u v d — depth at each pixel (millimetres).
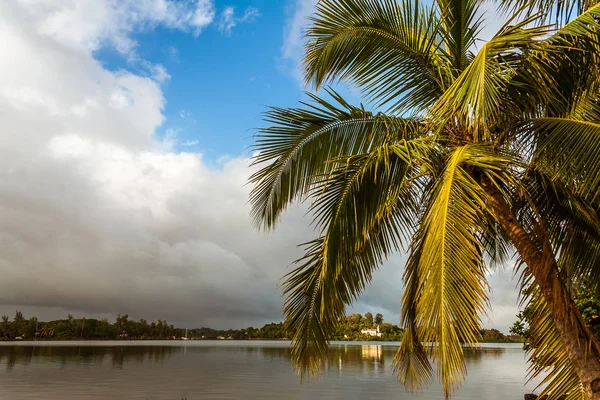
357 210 5750
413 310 6414
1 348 82312
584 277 6027
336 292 6398
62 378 29812
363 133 6449
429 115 5238
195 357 60469
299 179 6652
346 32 6379
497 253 6816
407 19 6176
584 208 5562
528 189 5867
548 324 5344
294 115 6398
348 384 25891
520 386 24812
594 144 4391
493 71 4234
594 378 4496
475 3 6246
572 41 4688
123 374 33250
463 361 3508
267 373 34594
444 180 4434
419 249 5414
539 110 5383
